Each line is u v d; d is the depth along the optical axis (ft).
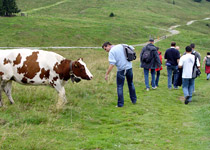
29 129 19.49
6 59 24.64
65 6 271.08
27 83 25.20
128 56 26.45
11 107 24.02
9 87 25.40
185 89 30.86
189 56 30.58
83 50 118.32
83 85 34.09
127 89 35.58
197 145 18.35
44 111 23.81
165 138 19.54
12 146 16.47
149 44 35.50
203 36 184.96
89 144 17.53
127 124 22.07
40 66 24.53
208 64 49.65
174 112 26.45
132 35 174.81
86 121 22.54
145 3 315.99
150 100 30.96
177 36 179.52
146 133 20.35
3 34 142.31
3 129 19.04
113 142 18.20
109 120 23.08
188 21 265.34
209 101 31.37
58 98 26.71
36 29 156.35
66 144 17.39
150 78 45.06
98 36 160.86
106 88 34.30
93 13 244.01
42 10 247.09
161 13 286.05
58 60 25.05
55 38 147.84
